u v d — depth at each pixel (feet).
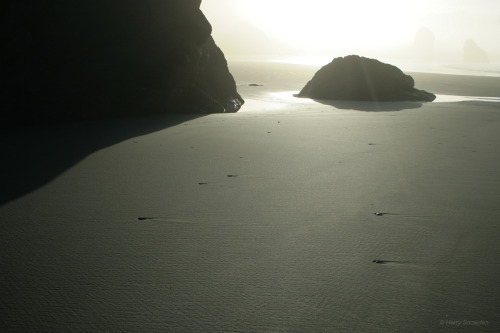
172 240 10.40
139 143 21.59
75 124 28.37
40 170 16.49
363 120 31.32
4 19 28.30
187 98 38.40
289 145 21.58
